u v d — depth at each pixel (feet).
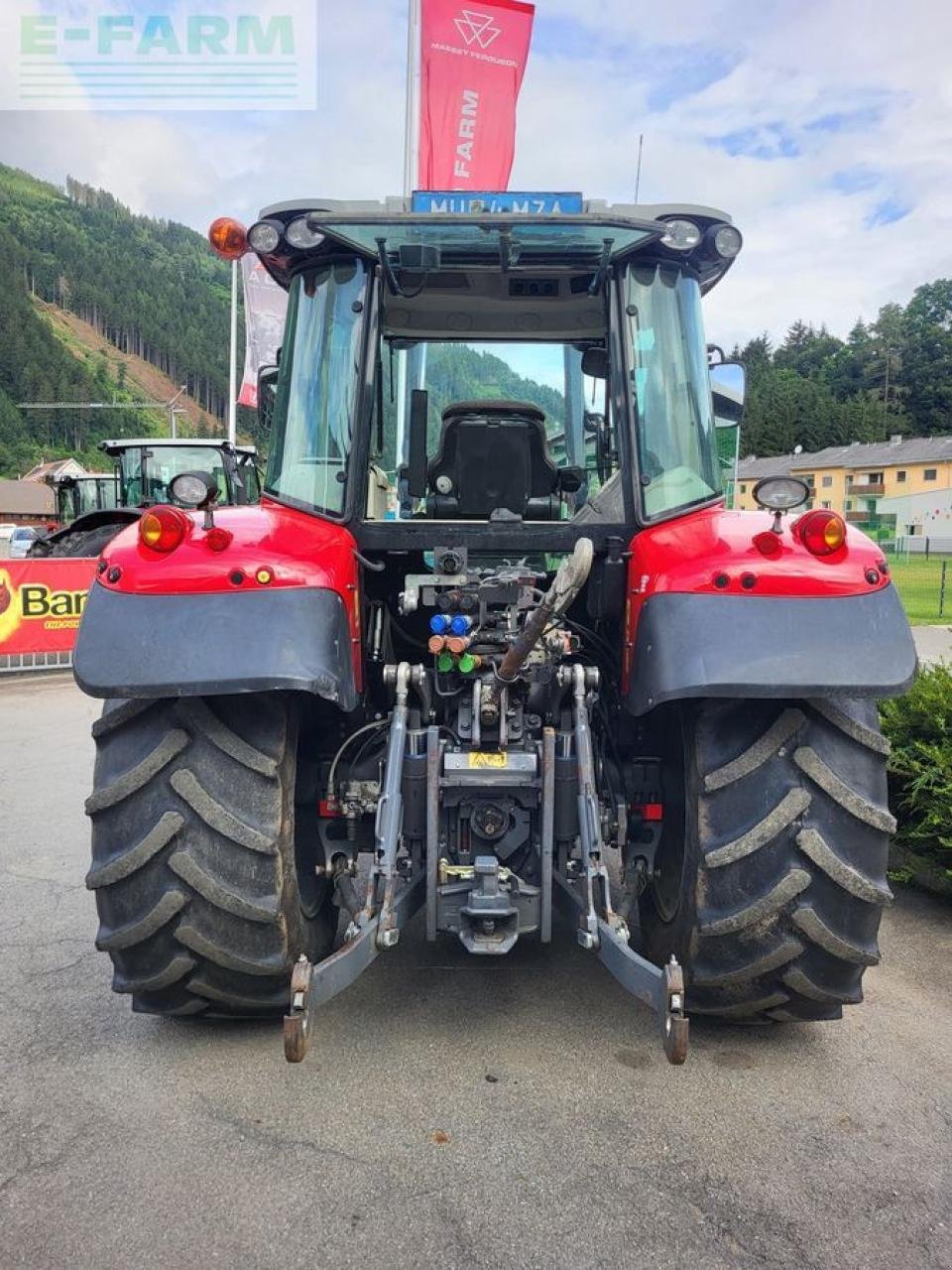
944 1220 7.06
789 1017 9.25
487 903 8.82
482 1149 7.86
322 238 10.11
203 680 8.08
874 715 8.86
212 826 8.49
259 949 8.66
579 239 9.96
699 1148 7.88
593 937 8.33
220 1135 8.07
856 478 249.75
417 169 23.59
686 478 10.10
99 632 8.39
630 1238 6.86
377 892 8.66
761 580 8.43
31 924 12.98
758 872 8.38
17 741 26.13
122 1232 6.93
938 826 13.73
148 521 8.63
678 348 10.26
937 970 11.45
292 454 10.30
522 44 23.41
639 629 9.12
